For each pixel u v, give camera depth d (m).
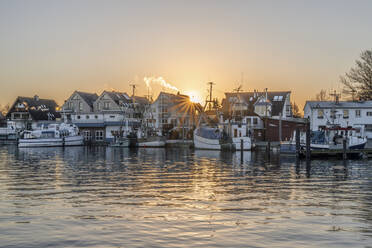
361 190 26.06
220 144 71.25
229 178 31.92
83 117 97.56
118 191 25.34
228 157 55.09
